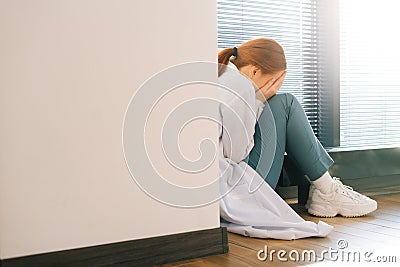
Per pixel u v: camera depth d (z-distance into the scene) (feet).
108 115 4.82
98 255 4.82
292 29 9.45
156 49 5.04
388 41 10.41
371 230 6.46
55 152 4.59
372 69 10.23
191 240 5.31
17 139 4.44
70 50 4.61
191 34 5.23
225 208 6.29
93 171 4.77
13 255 4.47
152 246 5.09
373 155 9.23
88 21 4.68
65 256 4.67
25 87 4.45
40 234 4.57
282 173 7.98
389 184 9.78
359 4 10.03
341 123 9.86
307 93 9.61
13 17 4.38
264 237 6.06
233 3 8.88
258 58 7.16
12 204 4.45
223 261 5.17
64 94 4.61
